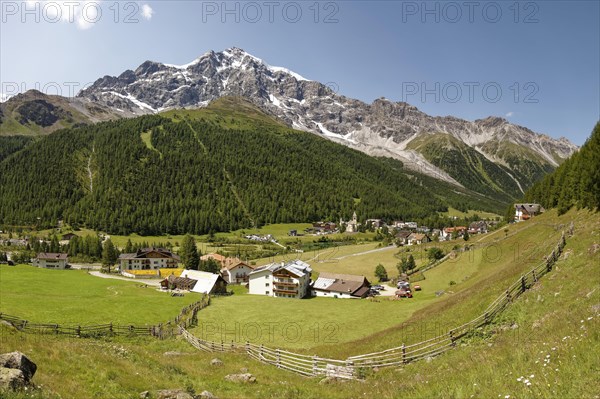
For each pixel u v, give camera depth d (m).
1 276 99.69
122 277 134.88
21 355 17.52
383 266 127.56
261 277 109.56
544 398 12.79
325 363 33.53
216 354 38.84
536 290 33.28
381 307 71.06
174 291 102.38
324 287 107.31
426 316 47.84
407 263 116.06
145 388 20.78
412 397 17.66
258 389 25.03
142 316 64.12
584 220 64.19
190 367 30.41
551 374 14.20
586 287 27.33
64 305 66.69
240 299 91.81
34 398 15.03
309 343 49.00
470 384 16.38
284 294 102.62
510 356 18.34
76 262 172.12
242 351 40.97
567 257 39.06
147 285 113.94
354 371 29.48
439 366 24.61
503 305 33.72
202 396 20.89
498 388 14.68
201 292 103.12
